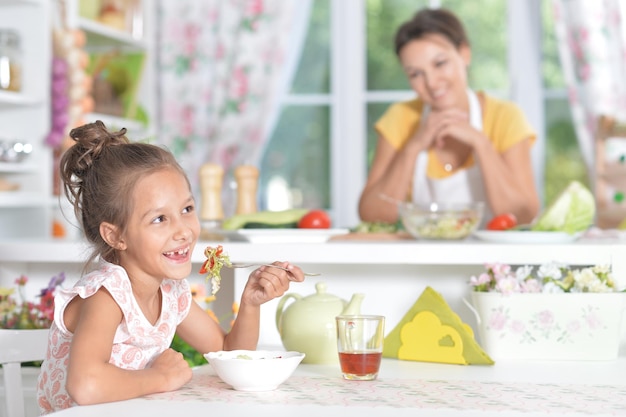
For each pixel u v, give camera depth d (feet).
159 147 5.24
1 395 6.70
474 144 11.14
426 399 4.70
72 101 12.89
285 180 16.79
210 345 5.89
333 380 5.34
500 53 16.14
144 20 16.21
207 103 16.33
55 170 12.82
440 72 11.37
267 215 7.90
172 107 16.34
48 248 7.67
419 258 7.01
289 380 5.34
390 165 11.85
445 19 11.45
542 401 4.65
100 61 15.67
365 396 4.80
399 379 5.39
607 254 6.90
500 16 16.12
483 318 6.46
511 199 11.04
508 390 4.99
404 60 11.52
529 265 7.10
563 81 15.94
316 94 16.70
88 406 4.53
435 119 11.35
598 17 15.15
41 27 12.55
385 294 7.27
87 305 4.99
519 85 16.02
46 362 5.30
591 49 15.16
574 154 15.94
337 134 16.62
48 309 7.36
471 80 16.22
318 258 7.13
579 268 7.38
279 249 7.16
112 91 15.19
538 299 6.35
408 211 8.04
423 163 11.71
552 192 16.03
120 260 5.26
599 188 14.55
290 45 16.49
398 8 16.44
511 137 11.54
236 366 4.88
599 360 6.31
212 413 4.35
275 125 16.78
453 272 7.20
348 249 7.08
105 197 5.05
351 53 16.57
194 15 16.31
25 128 12.62
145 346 5.33
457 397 4.76
